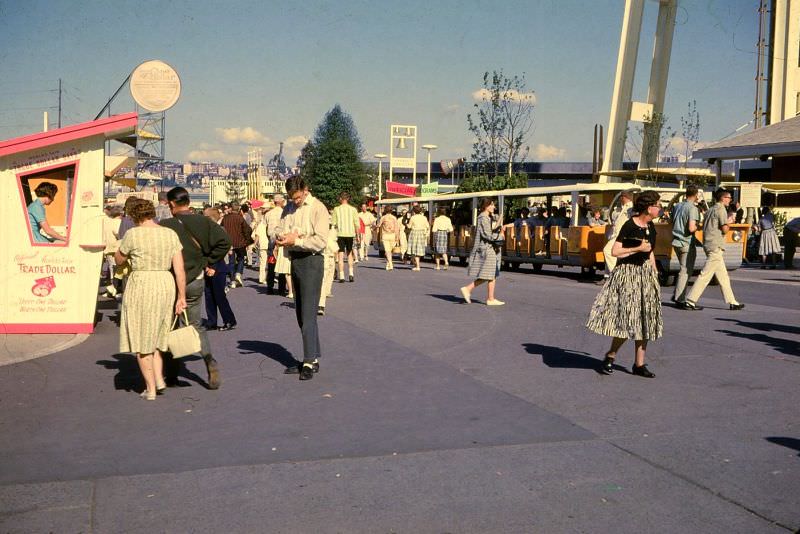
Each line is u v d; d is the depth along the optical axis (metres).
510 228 22.89
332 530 3.69
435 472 4.52
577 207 20.69
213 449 4.99
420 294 14.73
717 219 11.77
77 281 9.82
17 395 6.52
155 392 6.41
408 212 29.53
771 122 38.56
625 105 43.19
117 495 4.16
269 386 6.85
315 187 86.38
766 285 16.58
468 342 9.06
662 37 42.28
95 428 5.52
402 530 3.69
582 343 8.98
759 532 3.66
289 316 11.70
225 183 111.31
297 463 4.69
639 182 37.12
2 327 9.73
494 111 39.19
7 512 3.92
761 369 7.49
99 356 8.29
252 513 3.90
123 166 18.75
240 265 17.36
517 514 3.88
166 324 6.39
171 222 6.97
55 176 9.88
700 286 11.94
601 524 3.76
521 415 5.82
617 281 7.10
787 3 37.59
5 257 9.70
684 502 4.05
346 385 6.86
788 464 4.66
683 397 6.39
